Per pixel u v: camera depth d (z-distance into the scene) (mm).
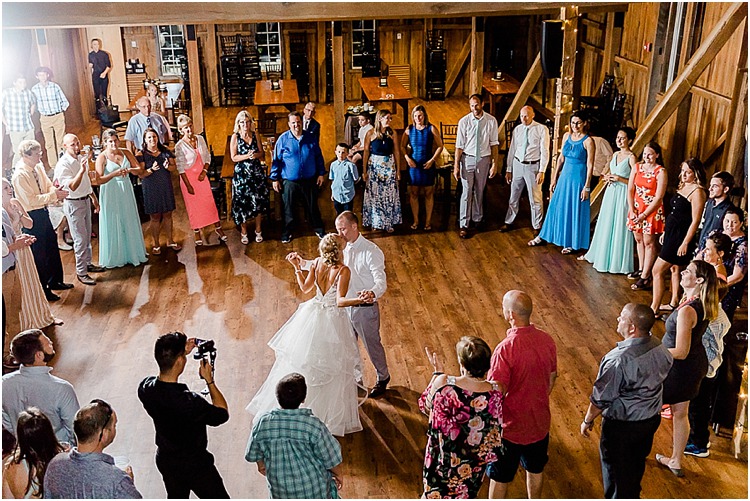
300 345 4746
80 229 6891
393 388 5387
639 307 3758
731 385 4934
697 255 5754
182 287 6980
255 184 7750
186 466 3703
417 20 13852
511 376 3816
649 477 4492
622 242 7020
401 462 4637
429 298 6723
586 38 11727
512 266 7363
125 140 8539
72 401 3895
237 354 5824
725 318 4488
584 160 7344
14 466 3561
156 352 3570
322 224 8094
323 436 3461
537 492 4125
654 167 6426
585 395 5273
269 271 7312
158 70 13977
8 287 5645
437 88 14094
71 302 6672
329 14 6148
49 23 5629
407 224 8445
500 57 13875
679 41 8852
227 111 13703
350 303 4707
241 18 6035
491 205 9000
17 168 6258
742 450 4594
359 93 14336
